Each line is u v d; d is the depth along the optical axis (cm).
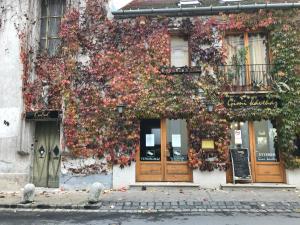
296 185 1109
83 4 1262
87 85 1211
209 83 1177
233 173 1125
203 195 1009
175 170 1173
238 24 1200
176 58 1241
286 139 1127
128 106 1177
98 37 1234
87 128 1187
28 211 855
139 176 1173
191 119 1164
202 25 1214
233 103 1158
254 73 1189
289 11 1196
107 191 1091
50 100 1219
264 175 1154
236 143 1177
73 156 1183
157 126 1209
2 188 1173
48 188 1195
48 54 1269
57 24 1311
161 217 777
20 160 1198
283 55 1169
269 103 1149
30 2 1290
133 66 1203
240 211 832
